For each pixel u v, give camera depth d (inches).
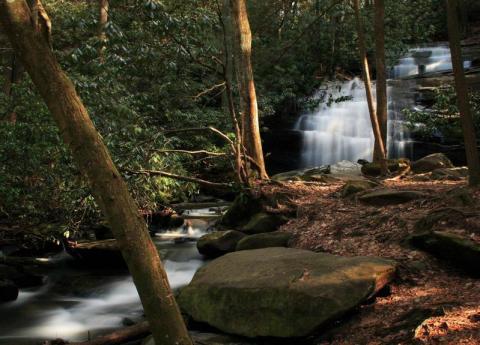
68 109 101.0
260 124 770.2
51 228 344.8
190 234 441.4
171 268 358.0
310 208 365.4
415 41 976.3
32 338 250.1
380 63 546.0
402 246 265.1
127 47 307.1
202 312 219.5
